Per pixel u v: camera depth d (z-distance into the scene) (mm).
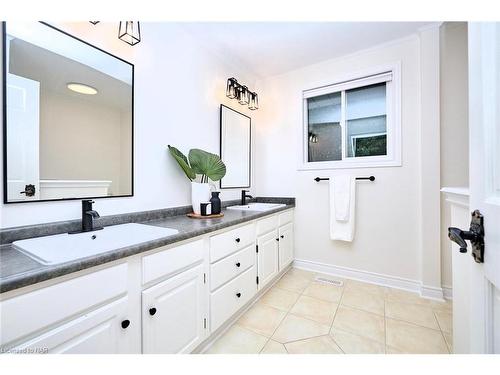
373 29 1968
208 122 2191
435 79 1940
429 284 2004
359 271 2369
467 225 899
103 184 1364
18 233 1019
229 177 2502
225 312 1541
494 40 499
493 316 529
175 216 1786
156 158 1683
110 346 891
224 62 2404
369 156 2354
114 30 1415
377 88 2326
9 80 1021
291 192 2758
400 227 2172
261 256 2014
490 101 514
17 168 1040
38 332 705
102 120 1358
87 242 1155
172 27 1812
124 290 941
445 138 1959
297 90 2695
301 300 1985
